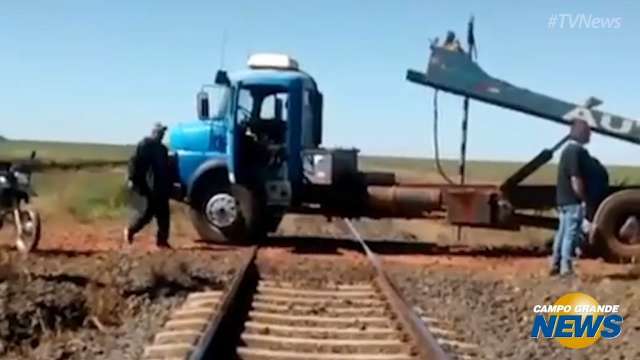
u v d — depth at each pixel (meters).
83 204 26.22
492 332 10.32
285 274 13.79
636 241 16.02
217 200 17.38
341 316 10.52
